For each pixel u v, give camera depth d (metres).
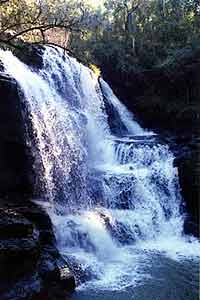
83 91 21.73
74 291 10.27
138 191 16.84
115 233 14.20
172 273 11.80
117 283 11.01
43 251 10.63
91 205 16.08
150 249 14.05
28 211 11.63
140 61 27.34
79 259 11.60
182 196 17.50
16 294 8.92
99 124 21.88
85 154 17.83
